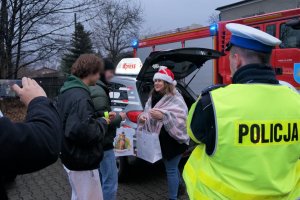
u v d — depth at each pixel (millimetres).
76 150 2779
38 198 4828
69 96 2812
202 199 1798
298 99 1846
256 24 8125
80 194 2873
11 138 1180
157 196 4742
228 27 1892
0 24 15430
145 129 3980
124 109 4973
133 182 5301
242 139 1688
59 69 22078
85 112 2756
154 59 4703
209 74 9078
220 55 4996
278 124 1742
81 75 3031
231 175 1720
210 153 1784
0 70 15680
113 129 3490
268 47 1804
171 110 3844
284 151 1753
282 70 7445
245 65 1829
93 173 2914
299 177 1873
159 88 3955
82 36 25719
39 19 16734
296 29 7051
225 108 1705
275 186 1710
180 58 5027
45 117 1337
